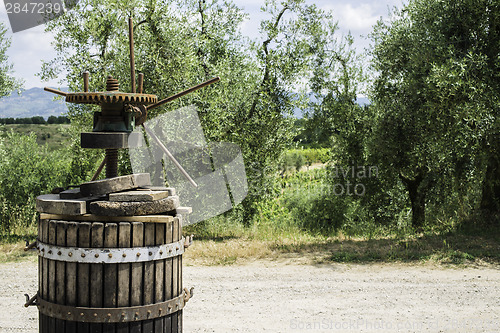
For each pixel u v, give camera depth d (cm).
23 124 3136
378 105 1506
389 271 930
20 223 1388
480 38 1197
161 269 384
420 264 979
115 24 1302
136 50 1297
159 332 384
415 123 1310
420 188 1562
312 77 1616
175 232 395
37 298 395
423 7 1300
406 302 734
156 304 379
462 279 870
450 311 691
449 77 1095
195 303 728
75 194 389
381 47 1475
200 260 1029
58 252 371
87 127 1345
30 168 1547
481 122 1080
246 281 859
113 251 364
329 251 1097
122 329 368
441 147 1196
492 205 1305
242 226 1415
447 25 1220
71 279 370
